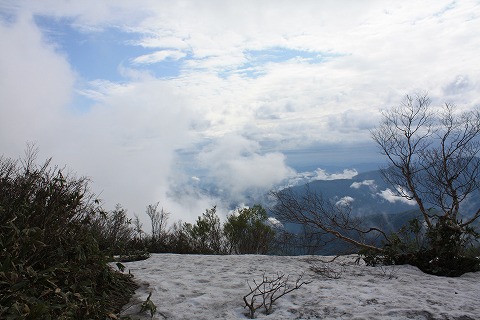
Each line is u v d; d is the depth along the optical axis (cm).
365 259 765
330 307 465
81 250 484
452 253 695
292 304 482
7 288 371
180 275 646
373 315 434
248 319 442
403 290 537
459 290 544
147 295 520
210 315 455
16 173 493
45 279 409
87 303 418
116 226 913
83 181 538
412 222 762
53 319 374
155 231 1269
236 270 695
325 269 687
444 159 796
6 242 408
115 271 574
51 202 483
